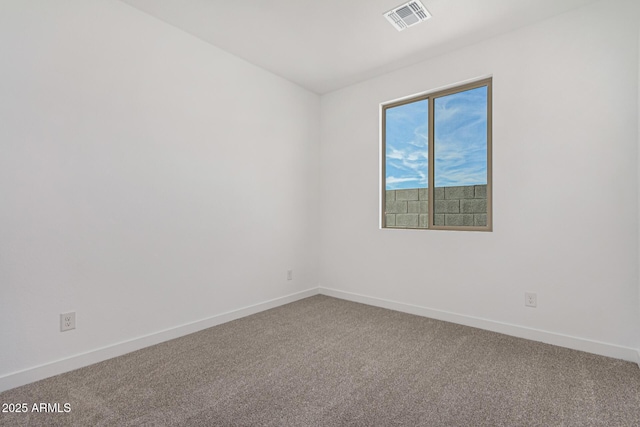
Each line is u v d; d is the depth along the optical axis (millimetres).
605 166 2176
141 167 2322
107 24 2148
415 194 3242
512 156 2537
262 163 3227
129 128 2256
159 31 2428
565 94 2320
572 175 2291
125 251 2238
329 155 3811
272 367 2020
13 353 1778
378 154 3393
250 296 3115
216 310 2814
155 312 2402
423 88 3061
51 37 1910
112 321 2172
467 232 2785
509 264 2559
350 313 3129
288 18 2402
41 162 1870
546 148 2393
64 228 1959
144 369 1992
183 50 2578
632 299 2090
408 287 3156
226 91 2898
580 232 2264
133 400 1656
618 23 2139
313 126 3822
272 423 1475
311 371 1966
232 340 2461
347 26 2496
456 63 2850
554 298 2359
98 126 2105
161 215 2441
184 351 2262
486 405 1608
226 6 2262
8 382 1750
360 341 2432
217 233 2828
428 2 2209
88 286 2062
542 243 2410
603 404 1614
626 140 2109
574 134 2283
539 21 2426
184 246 2588
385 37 2652
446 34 2604
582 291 2254
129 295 2258
